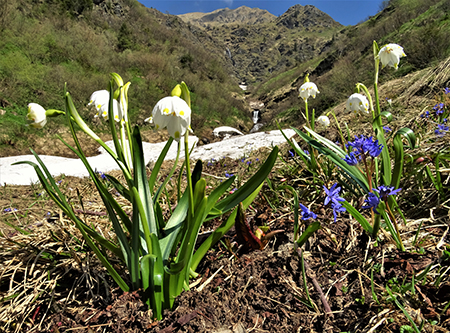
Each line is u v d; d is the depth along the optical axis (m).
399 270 1.26
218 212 1.37
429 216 1.64
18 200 3.71
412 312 1.05
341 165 1.66
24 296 1.48
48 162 6.57
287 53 116.88
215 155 6.13
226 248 1.63
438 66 4.93
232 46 136.12
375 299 1.11
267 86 45.84
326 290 1.27
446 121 2.82
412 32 12.42
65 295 1.47
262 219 1.84
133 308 1.22
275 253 1.50
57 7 23.36
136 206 1.15
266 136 7.27
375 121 1.75
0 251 1.69
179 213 1.48
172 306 1.26
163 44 31.06
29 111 1.16
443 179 1.81
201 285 1.38
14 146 11.12
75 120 1.18
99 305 1.36
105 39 24.03
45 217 2.25
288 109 23.44
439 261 1.25
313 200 2.00
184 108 1.11
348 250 1.46
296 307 1.22
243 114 27.92
